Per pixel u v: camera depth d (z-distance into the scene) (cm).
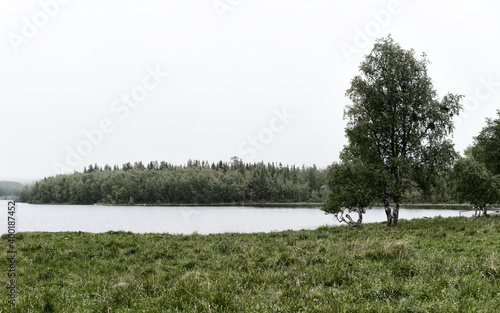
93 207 12362
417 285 656
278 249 1442
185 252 1445
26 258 1243
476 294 607
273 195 14925
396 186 2788
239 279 827
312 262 1012
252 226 4878
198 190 14138
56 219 6900
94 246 1505
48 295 774
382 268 833
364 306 552
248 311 572
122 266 1209
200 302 612
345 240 1706
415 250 1069
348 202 2995
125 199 14438
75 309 681
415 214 6500
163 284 790
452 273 757
